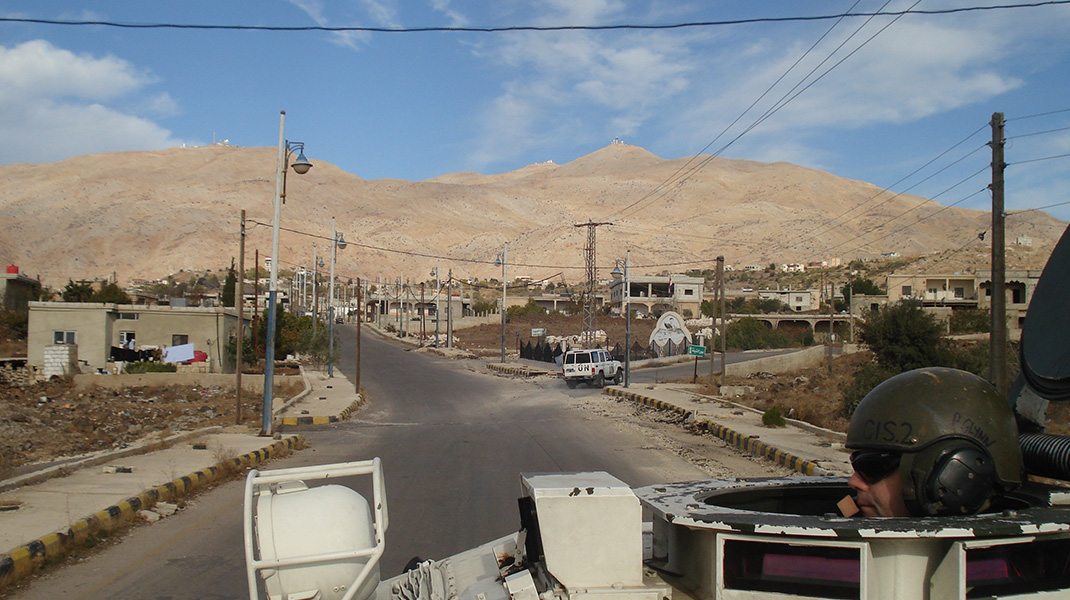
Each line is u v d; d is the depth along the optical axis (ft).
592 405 95.96
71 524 27.66
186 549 27.22
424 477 43.83
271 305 62.39
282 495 10.16
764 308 339.57
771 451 50.83
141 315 127.13
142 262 597.52
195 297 185.16
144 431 67.92
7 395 91.86
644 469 46.39
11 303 176.04
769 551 7.86
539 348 190.60
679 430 69.05
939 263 315.99
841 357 163.32
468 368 171.63
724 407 82.69
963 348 109.40
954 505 8.79
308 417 77.97
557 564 8.48
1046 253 299.38
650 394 100.68
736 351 230.68
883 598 7.50
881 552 7.55
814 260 624.59
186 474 40.01
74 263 582.35
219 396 101.19
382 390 121.49
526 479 9.73
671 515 8.62
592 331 196.24
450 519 32.07
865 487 9.61
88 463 42.80
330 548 9.71
